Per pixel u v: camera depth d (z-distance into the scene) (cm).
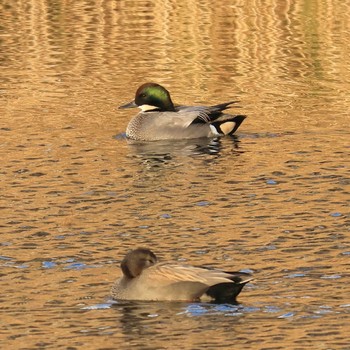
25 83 2691
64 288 1440
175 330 1297
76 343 1270
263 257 1540
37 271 1501
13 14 3300
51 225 1698
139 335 1287
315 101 2525
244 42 3006
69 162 2081
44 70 2802
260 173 1997
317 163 2052
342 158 2081
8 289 1438
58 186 1916
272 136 2272
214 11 3284
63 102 2534
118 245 1605
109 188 1909
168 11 3303
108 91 2627
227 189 1897
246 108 2488
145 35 3089
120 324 1320
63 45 3014
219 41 3022
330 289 1412
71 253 1571
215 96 2586
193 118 2322
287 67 2802
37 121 2377
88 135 2289
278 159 2095
